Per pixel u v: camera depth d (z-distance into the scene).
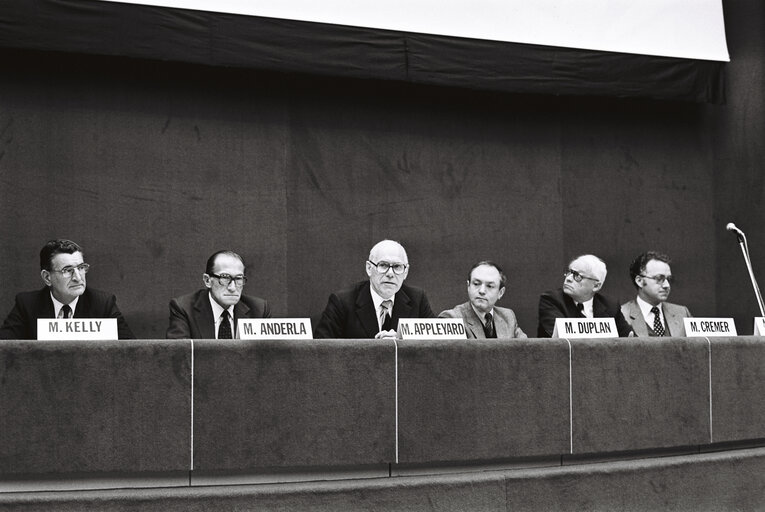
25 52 5.47
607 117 6.78
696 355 4.17
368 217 6.15
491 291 4.55
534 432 3.71
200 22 5.46
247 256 5.87
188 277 5.73
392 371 3.48
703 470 4.14
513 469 3.73
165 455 3.17
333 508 3.32
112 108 5.62
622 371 3.94
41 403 3.06
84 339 3.27
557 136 6.64
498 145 6.49
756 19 6.73
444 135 6.36
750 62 6.75
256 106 5.94
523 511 3.63
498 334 4.66
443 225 6.32
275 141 5.97
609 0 6.53
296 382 3.34
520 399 3.69
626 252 6.77
